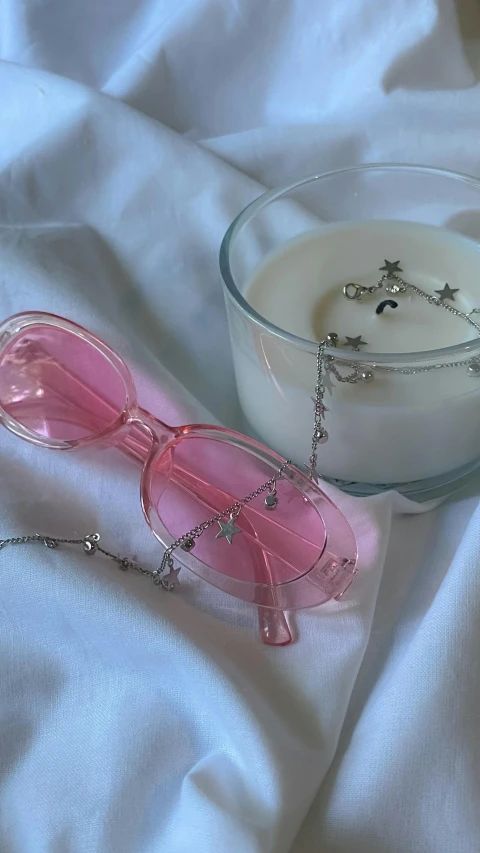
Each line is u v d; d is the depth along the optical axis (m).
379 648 0.25
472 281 0.28
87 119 0.32
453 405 0.25
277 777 0.21
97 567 0.25
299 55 0.33
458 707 0.22
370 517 0.26
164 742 0.23
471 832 0.21
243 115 0.35
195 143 0.34
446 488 0.29
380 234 0.29
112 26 0.34
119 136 0.33
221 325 0.34
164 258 0.33
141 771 0.22
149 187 0.33
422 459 0.27
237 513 0.26
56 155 0.32
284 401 0.27
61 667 0.24
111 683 0.24
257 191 0.33
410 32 0.32
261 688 0.24
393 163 0.31
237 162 0.34
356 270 0.29
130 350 0.31
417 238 0.29
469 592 0.24
